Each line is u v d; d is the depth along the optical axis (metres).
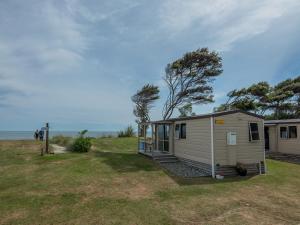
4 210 6.52
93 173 11.21
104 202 7.31
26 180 9.75
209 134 12.46
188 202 7.47
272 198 8.12
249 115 12.98
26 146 19.33
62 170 11.57
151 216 6.22
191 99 32.06
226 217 6.27
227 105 35.34
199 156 13.36
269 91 34.25
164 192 8.59
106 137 31.97
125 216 6.19
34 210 6.54
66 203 7.15
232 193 8.66
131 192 8.50
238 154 12.45
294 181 10.85
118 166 13.04
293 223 5.94
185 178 11.16
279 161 17.19
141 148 19.08
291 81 33.94
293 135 18.81
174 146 16.64
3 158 14.53
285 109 33.91
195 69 30.73
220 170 11.99
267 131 21.44
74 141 18.59
